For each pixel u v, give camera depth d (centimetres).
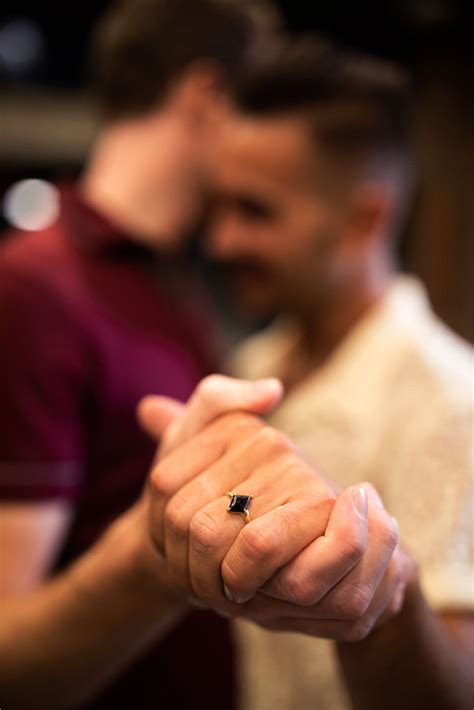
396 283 87
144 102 86
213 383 56
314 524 48
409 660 55
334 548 47
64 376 71
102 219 81
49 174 200
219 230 84
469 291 200
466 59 191
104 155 88
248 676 81
